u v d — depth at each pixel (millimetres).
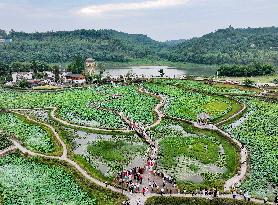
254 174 138250
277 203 115688
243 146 167000
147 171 140375
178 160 152625
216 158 155125
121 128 196000
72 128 196625
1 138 171250
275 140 177375
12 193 119938
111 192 122000
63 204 113312
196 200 117500
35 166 144375
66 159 149750
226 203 116250
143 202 115375
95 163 149625
